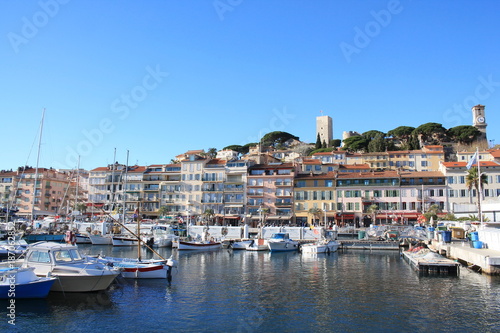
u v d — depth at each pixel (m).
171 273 40.97
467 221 72.81
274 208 105.94
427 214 84.88
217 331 23.28
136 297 30.88
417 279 38.94
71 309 26.88
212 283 37.09
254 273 43.41
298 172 113.94
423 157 136.50
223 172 111.62
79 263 31.08
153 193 116.00
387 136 191.88
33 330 22.92
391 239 75.88
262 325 24.34
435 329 23.50
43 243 31.50
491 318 25.39
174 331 23.20
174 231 83.62
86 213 114.44
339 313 26.86
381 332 23.12
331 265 50.75
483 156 119.44
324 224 96.25
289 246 69.75
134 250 68.31
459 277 39.28
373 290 33.97
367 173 104.62
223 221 106.62
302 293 32.91
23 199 122.12
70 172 137.25
